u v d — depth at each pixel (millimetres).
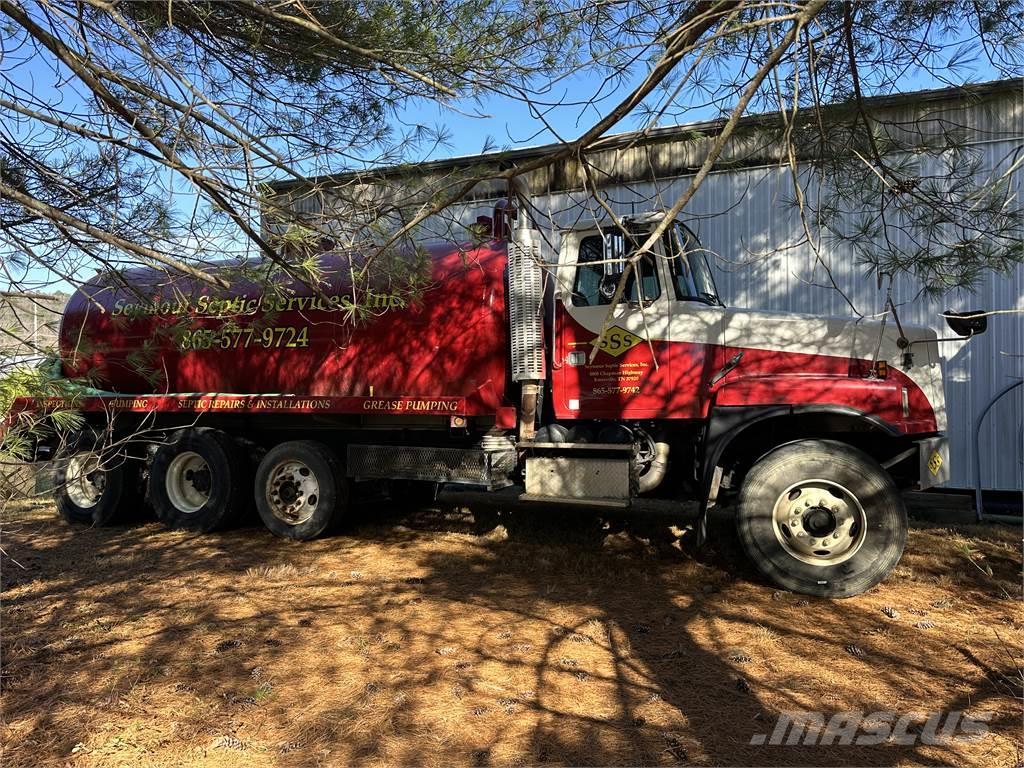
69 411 2584
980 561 5188
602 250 5434
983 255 3418
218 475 6586
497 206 5742
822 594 4535
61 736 2846
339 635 3938
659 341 5273
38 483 3135
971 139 3572
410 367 5953
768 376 4996
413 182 3277
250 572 5215
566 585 4906
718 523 6660
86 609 4414
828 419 4898
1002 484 7449
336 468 6258
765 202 8117
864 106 3477
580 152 2732
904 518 4465
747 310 5176
